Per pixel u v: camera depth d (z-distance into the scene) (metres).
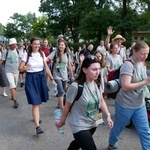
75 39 42.56
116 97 3.24
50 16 45.16
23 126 4.90
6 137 4.34
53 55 5.43
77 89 2.56
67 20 42.91
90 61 2.55
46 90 4.57
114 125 3.38
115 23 29.30
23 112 5.92
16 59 6.51
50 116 5.59
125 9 29.94
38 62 4.49
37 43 4.48
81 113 2.64
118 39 7.12
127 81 2.89
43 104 6.74
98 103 2.69
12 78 6.45
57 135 4.41
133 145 4.00
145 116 3.18
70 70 5.66
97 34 33.47
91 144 2.57
